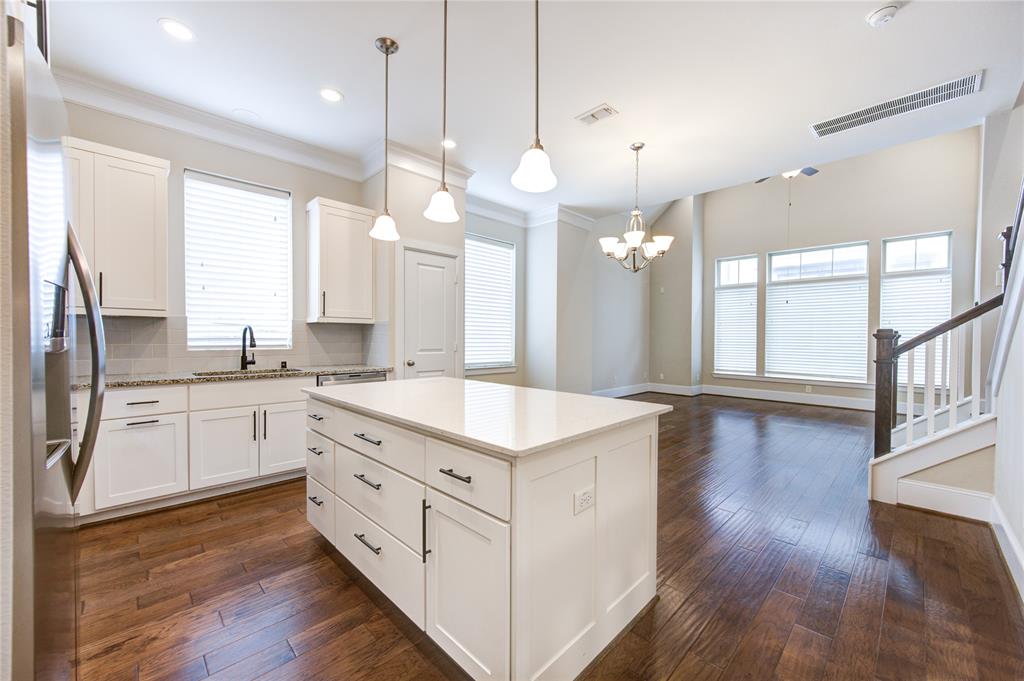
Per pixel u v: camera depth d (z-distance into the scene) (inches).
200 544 86.7
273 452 117.3
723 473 130.9
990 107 119.9
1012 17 83.4
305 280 144.6
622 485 60.9
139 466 97.4
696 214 295.3
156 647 57.9
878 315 234.8
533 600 47.0
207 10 82.4
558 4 81.0
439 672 54.4
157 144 117.0
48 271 31.3
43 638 29.5
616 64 99.3
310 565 79.1
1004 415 87.7
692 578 74.7
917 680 52.1
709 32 88.6
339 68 101.4
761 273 276.1
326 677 53.3
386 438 63.9
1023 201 84.7
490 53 95.6
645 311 314.8
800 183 260.7
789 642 59.0
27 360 26.5
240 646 58.4
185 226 121.9
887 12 82.2
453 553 52.3
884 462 107.7
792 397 262.7
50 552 31.0
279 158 138.9
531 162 67.1
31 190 27.5
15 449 25.5
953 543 86.5
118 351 111.3
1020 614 64.2
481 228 209.9
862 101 115.2
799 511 103.3
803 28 87.1
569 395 79.1
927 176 221.9
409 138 138.6
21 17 27.1
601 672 54.1
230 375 110.7
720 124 127.8
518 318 229.3
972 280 210.4
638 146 142.4
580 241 233.1
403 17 84.6
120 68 101.2
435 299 159.5
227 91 111.1
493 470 46.7
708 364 301.3
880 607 66.4
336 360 152.6
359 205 158.2
